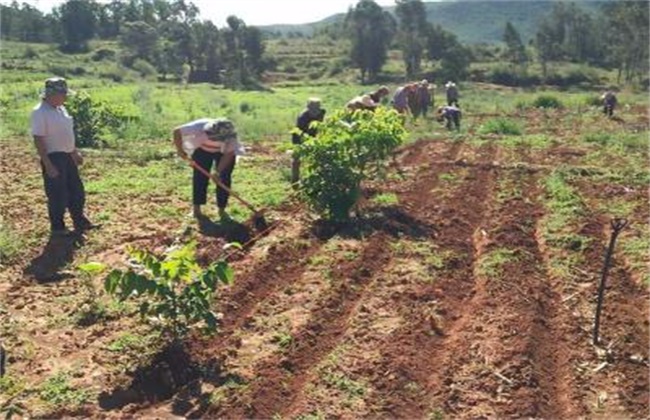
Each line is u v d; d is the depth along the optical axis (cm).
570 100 3725
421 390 639
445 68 7200
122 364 675
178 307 688
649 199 1291
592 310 792
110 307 789
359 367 666
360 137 1085
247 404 611
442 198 1280
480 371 660
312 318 766
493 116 3009
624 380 657
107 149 1773
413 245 996
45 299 820
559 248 988
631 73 7519
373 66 7644
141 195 1278
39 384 643
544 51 7788
